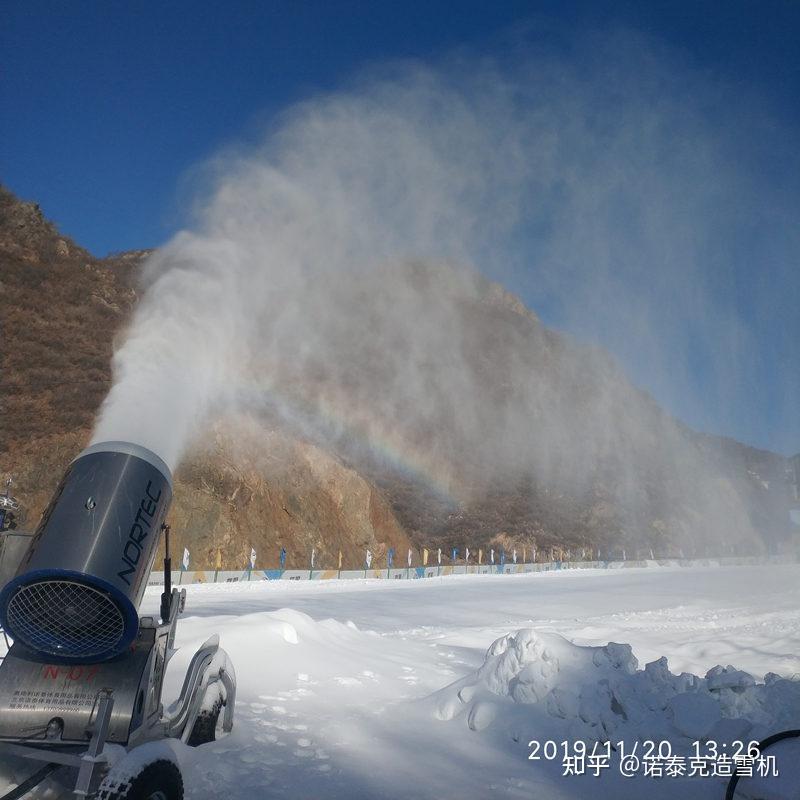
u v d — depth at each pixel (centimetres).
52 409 2623
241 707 583
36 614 352
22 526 2055
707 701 539
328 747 514
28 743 346
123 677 365
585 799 457
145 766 313
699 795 468
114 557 355
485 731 576
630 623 1477
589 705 560
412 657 920
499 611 1862
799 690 583
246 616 809
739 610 1784
